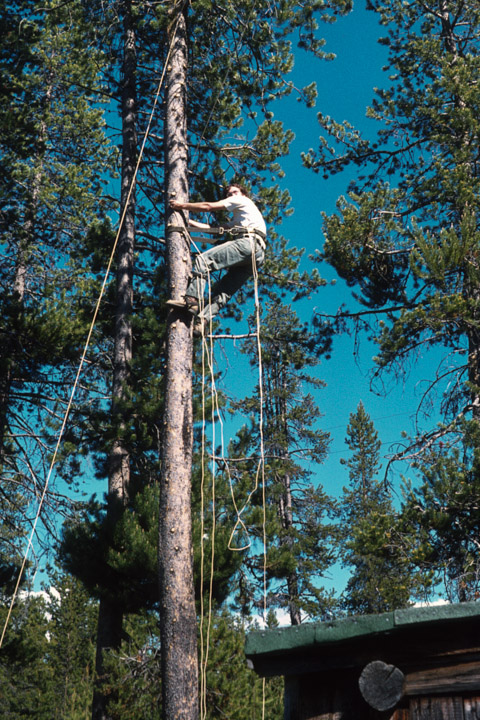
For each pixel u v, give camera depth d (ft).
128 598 39.75
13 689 53.93
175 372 22.44
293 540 88.94
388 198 55.31
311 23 42.65
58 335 51.55
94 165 67.67
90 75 55.98
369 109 60.85
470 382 48.24
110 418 47.24
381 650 11.89
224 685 34.88
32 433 51.55
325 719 12.16
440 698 11.32
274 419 90.99
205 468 42.83
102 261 52.65
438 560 44.80
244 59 37.47
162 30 45.21
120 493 44.86
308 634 12.16
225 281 22.06
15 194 60.49
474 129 53.21
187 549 21.94
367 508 115.65
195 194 46.34
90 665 95.96
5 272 61.16
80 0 44.24
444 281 48.98
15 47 58.08
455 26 62.18
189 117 46.21
